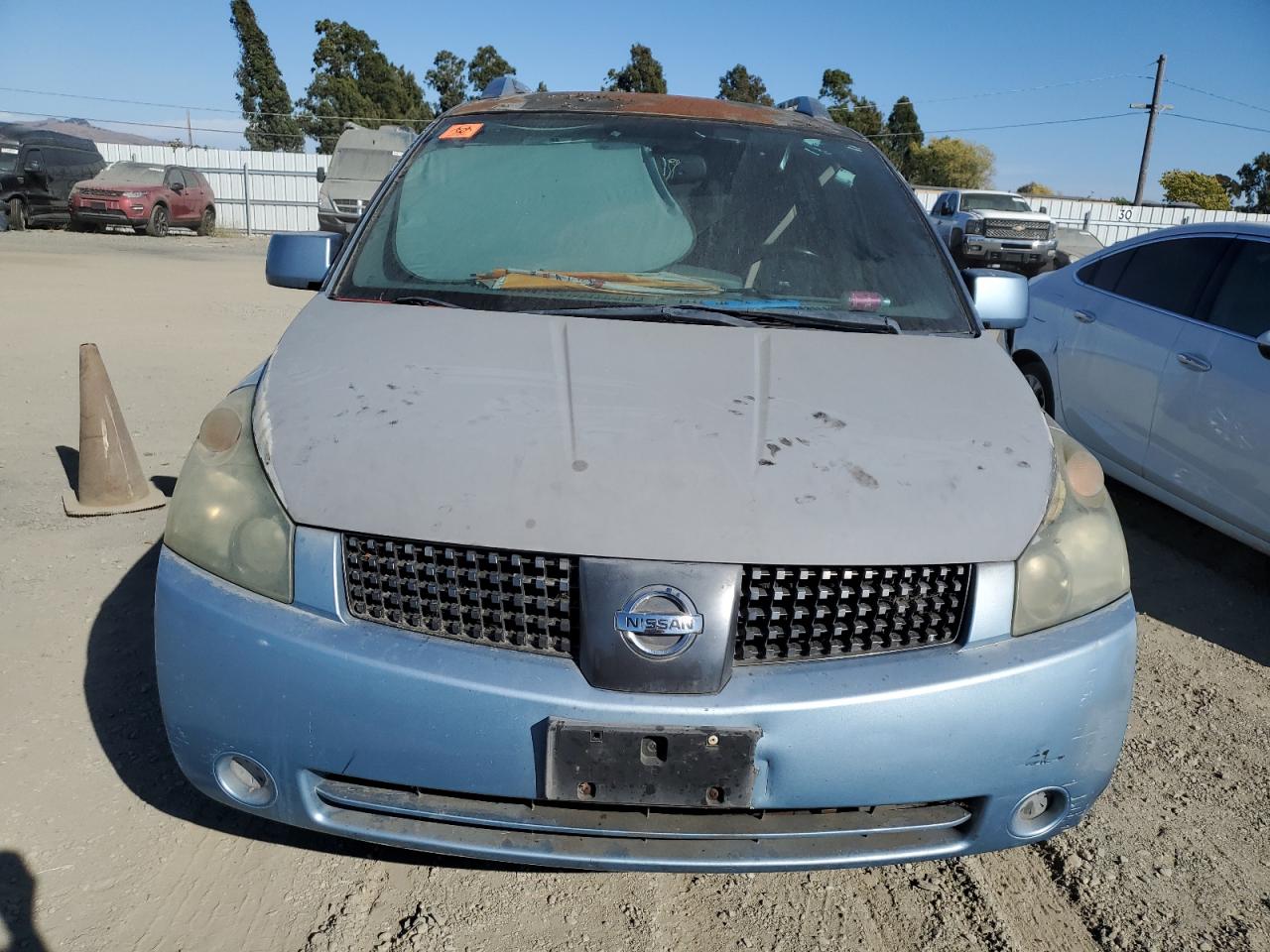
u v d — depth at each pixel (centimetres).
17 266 1434
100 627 345
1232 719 336
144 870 233
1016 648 199
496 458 200
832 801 193
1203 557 489
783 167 315
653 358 237
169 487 488
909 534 196
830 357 245
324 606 195
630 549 188
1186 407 450
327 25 5909
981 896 243
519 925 224
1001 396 240
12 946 207
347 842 249
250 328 1004
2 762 268
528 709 185
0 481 487
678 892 240
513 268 277
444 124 333
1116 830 271
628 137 321
